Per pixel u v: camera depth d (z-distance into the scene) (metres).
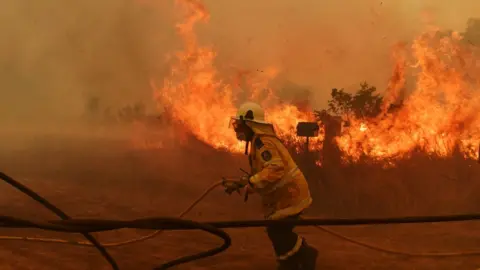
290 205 4.18
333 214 7.61
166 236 6.18
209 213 7.55
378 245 6.01
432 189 8.36
